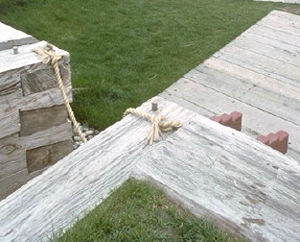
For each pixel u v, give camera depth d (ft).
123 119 8.44
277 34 24.08
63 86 11.96
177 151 7.51
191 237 6.23
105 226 6.41
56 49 12.10
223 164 7.20
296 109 17.62
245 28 24.45
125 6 26.02
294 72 20.52
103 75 18.43
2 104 11.05
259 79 19.75
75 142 15.02
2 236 6.33
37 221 6.54
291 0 30.58
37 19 23.36
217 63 20.75
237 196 6.65
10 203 6.87
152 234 6.27
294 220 6.25
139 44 21.59
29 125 11.82
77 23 23.30
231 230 6.24
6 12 23.98
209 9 26.81
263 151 7.49
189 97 18.08
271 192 6.68
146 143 7.76
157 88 18.12
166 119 8.25
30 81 11.34
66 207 6.73
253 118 16.94
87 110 16.25
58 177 7.24
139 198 6.86
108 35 22.21
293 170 7.10
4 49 11.94
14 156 11.86
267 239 6.00
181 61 20.49
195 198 6.68
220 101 17.99
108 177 7.19
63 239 6.20
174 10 26.12
